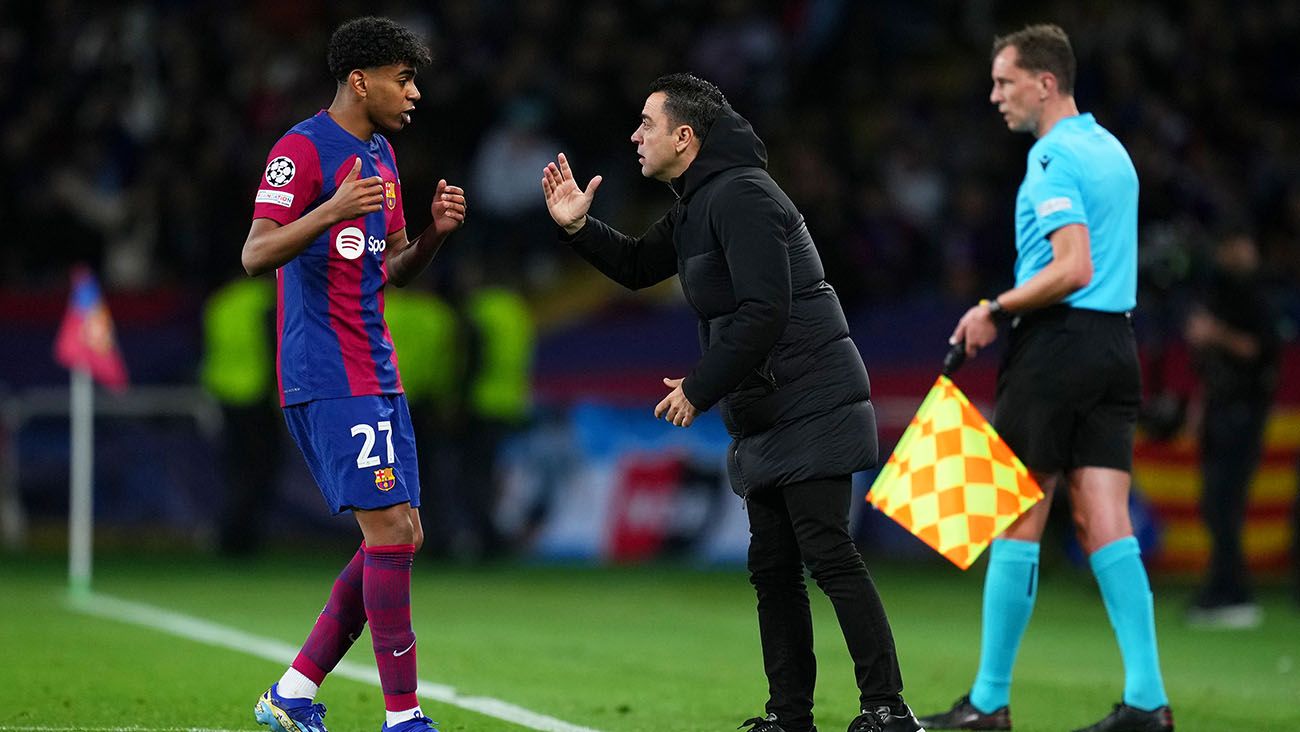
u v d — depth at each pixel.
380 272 17.64
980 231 53.50
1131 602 20.36
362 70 17.41
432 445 47.22
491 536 47.41
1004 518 18.73
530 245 56.09
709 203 17.34
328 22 60.09
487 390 46.62
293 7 60.12
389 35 17.42
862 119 60.78
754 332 16.84
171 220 55.16
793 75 61.19
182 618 31.70
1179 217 50.16
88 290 37.59
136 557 45.81
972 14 64.50
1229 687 25.33
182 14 60.22
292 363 17.30
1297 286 50.59
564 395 49.91
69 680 23.30
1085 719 21.81
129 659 25.64
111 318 50.50
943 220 54.91
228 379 46.22
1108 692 24.33
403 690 17.39
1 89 59.41
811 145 56.25
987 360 48.47
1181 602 39.28
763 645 18.30
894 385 48.97
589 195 18.61
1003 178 55.00
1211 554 34.72
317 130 17.31
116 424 49.06
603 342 51.78
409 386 46.47
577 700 22.25
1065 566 44.41
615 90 57.94
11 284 54.94
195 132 56.78
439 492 47.53
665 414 17.33
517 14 59.78
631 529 48.22
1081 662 28.08
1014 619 20.67
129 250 55.47
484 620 32.97
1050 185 20.33
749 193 17.12
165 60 59.06
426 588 39.84
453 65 57.56
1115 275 20.62
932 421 19.05
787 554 18.17
